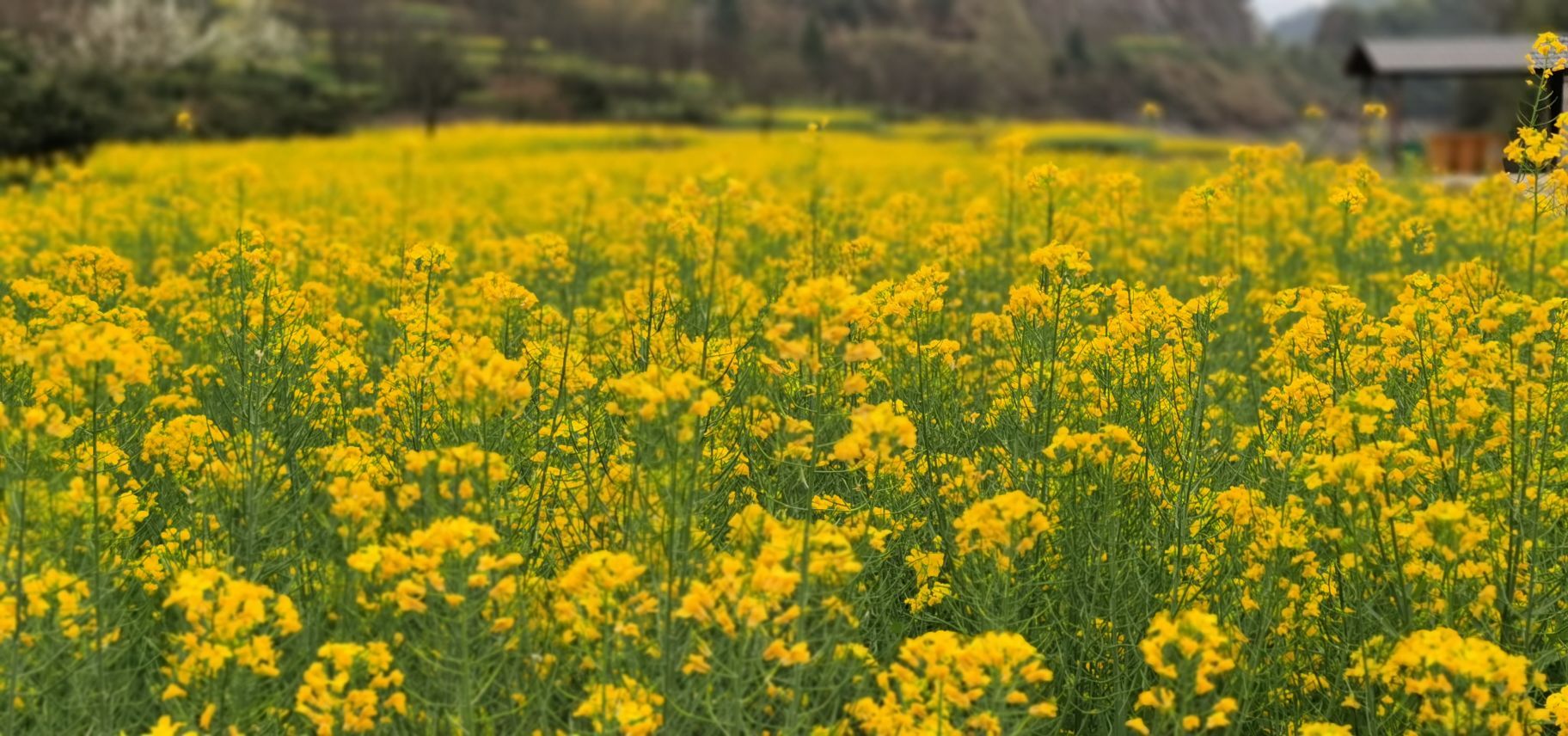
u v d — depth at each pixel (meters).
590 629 4.37
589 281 11.30
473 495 4.56
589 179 13.98
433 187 22.27
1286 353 6.80
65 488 4.99
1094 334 7.28
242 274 6.82
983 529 4.51
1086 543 5.39
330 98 59.44
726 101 97.00
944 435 6.32
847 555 4.34
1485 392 5.56
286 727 4.31
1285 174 14.24
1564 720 4.19
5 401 6.07
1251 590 5.08
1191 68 174.75
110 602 4.81
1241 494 5.17
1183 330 6.27
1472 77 34.38
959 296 9.54
